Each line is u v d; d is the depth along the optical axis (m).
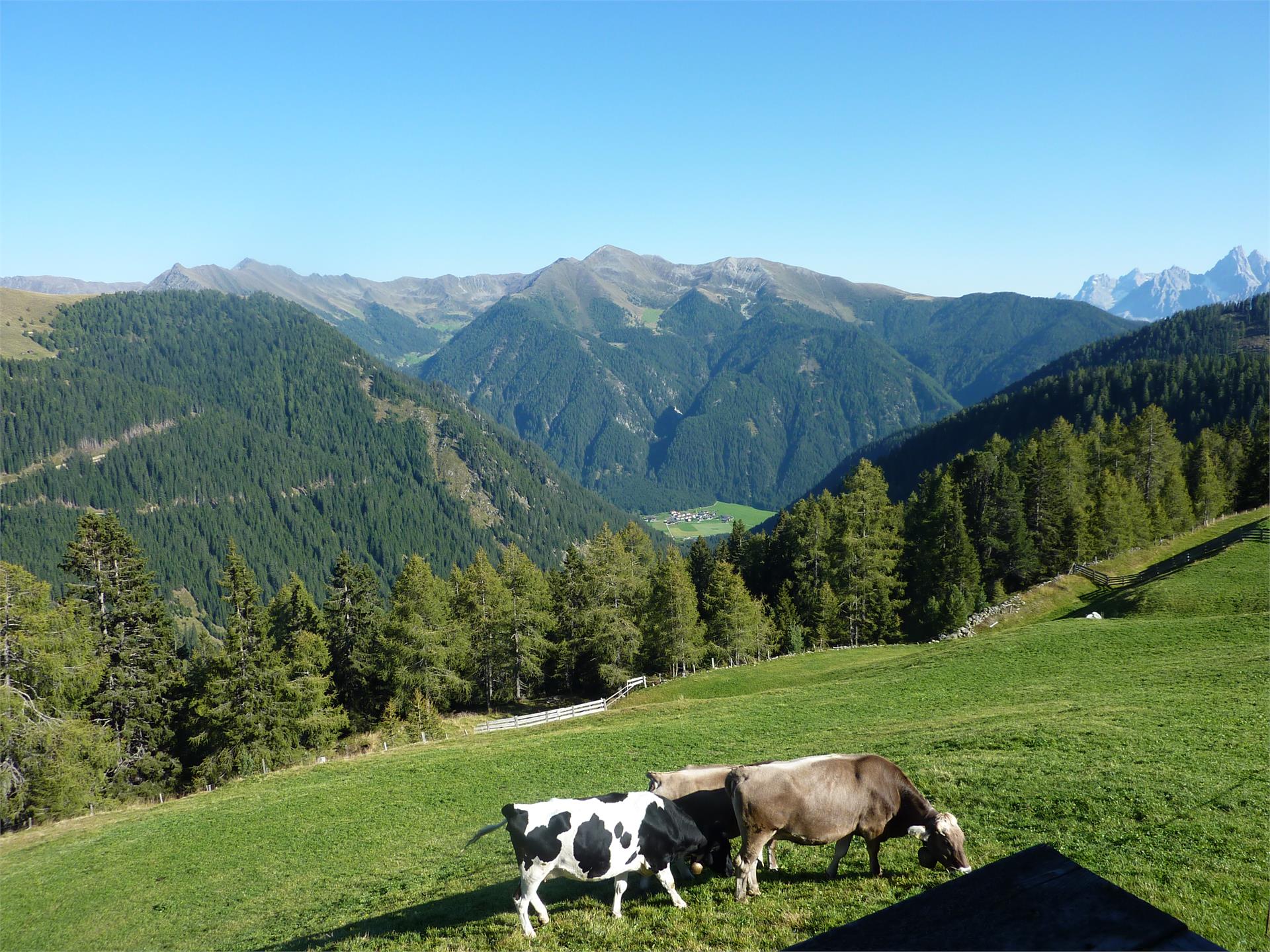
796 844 14.72
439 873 20.39
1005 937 4.05
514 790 30.83
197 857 28.48
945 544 84.06
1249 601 50.91
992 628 64.94
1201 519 92.25
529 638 75.75
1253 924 9.72
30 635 45.25
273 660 59.12
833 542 80.50
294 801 34.19
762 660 73.62
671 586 71.12
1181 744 19.73
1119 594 61.56
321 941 15.39
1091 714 25.17
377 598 74.62
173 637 62.47
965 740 23.27
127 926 22.84
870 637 78.69
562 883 15.48
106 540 57.50
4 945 23.45
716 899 12.48
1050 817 14.92
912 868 12.61
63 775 44.44
